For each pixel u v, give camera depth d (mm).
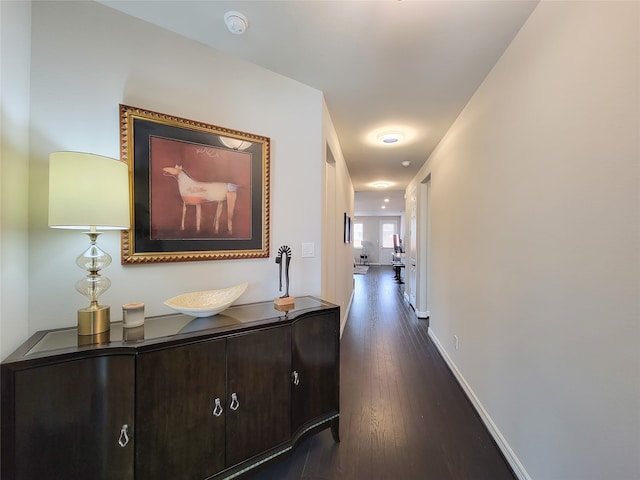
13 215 1151
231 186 1834
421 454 1674
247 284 1763
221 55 1832
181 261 1664
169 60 1650
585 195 1060
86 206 1143
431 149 3525
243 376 1402
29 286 1283
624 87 896
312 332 1710
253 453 1430
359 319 4551
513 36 1554
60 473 1051
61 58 1376
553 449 1243
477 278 2104
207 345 1300
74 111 1401
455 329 2645
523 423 1474
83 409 1087
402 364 2900
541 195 1336
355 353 3184
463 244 2432
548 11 1274
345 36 1573
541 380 1332
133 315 1339
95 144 1444
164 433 1199
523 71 1483
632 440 875
